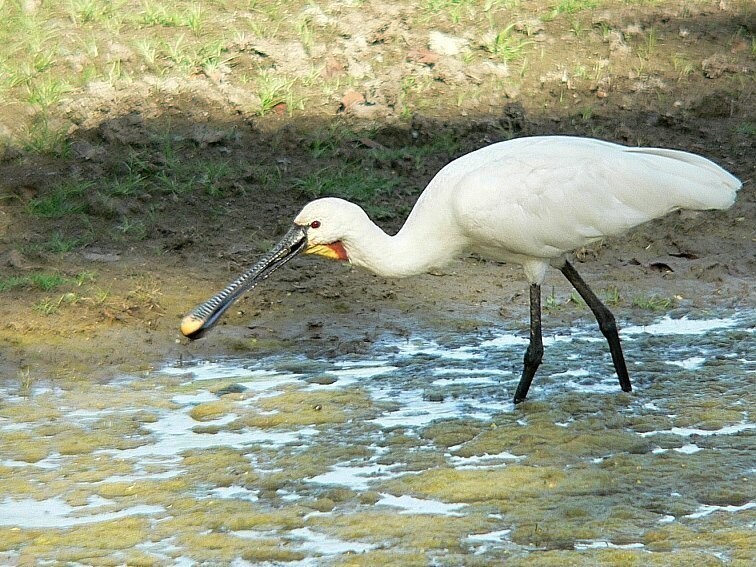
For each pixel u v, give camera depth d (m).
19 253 14.25
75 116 16.70
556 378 11.84
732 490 9.38
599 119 17.23
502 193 10.84
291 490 9.63
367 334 13.05
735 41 18.98
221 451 10.37
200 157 16.36
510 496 9.41
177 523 9.10
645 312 13.52
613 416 10.86
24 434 10.73
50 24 18.55
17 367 12.16
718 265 14.41
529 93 17.70
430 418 10.98
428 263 11.21
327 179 15.85
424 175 16.19
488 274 14.56
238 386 11.80
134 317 13.16
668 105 17.62
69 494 9.61
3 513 9.29
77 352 12.48
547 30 19.09
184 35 18.38
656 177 10.97
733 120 17.41
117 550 8.71
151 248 14.65
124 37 18.28
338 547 8.69
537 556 8.46
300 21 18.80
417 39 18.59
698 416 10.82
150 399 11.52
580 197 10.90
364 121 17.08
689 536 8.68
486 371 12.06
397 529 8.93
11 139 16.25
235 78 17.67
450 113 17.25
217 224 15.14
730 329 13.00
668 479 9.61
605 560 8.38
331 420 10.98
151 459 10.25
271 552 8.60
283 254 11.06
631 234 15.10
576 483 9.59
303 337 13.01
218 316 10.91
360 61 18.20
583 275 14.45
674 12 19.66
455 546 8.65
